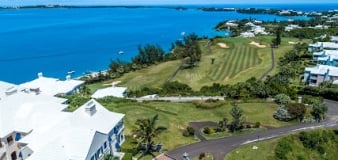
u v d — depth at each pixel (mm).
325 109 70062
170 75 128875
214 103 79875
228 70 127312
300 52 139375
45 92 89688
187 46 158000
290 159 54062
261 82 92500
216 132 64000
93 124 51781
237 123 65000
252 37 198750
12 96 61344
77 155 45281
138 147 57438
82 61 180750
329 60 119062
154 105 82125
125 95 96438
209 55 156750
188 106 80938
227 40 185750
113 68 145375
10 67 167125
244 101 81438
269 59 136375
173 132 64688
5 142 51375
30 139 49969
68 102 78750
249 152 55281
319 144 60156
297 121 69062
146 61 160000
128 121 69875
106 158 48625
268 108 76875
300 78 103812
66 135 48250
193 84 113875
